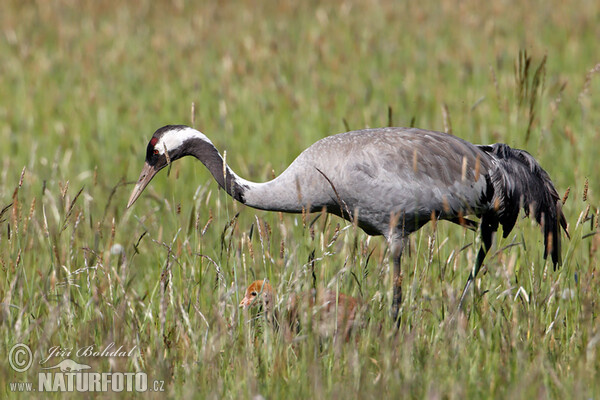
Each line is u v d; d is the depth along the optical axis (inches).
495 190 426.6
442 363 334.3
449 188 415.2
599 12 1115.3
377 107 749.9
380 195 411.5
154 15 1177.4
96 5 1211.9
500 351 347.3
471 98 757.3
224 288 385.4
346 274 390.3
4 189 543.5
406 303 390.0
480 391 317.1
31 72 900.0
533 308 375.6
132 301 394.6
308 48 984.3
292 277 393.4
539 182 445.4
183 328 355.9
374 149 412.8
